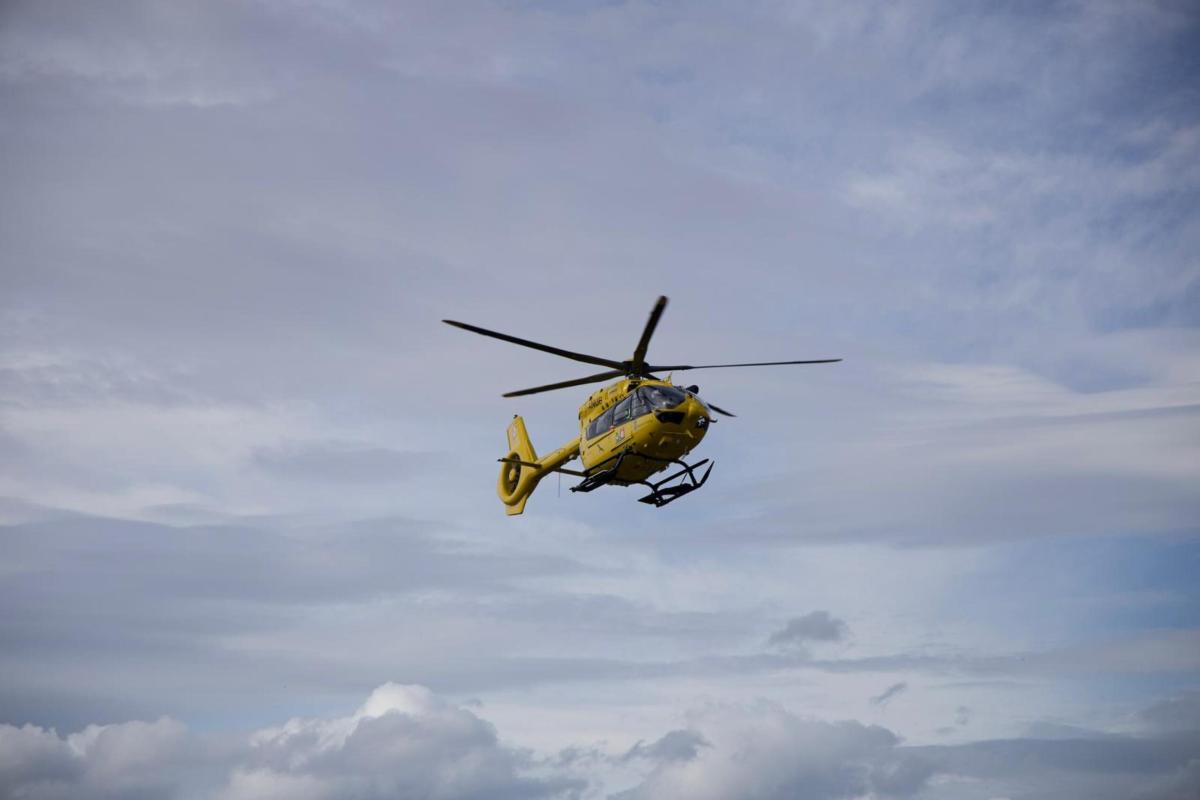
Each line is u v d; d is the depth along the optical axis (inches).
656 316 1590.8
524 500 1996.8
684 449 1600.6
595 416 1692.9
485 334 1599.4
